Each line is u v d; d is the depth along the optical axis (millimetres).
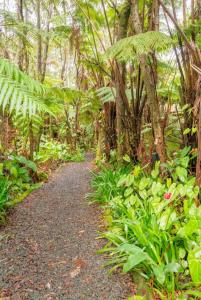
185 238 1797
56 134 9156
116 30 3834
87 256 2062
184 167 2514
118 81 3459
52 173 5473
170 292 1561
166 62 3777
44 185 4398
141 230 1834
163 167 2703
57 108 3838
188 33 2650
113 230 2256
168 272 1632
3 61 1742
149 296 1530
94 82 5250
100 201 3205
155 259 1733
